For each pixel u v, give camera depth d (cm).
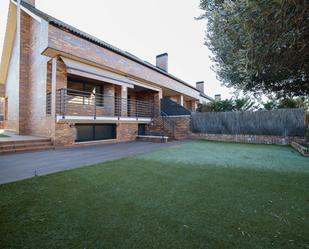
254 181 457
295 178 479
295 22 300
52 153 858
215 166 611
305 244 220
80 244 221
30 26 1410
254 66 399
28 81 1409
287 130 1260
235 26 382
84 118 1120
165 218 280
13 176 490
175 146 1127
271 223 266
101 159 723
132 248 213
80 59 1132
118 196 362
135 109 1841
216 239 229
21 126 1362
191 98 2738
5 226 257
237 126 1443
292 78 728
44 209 306
